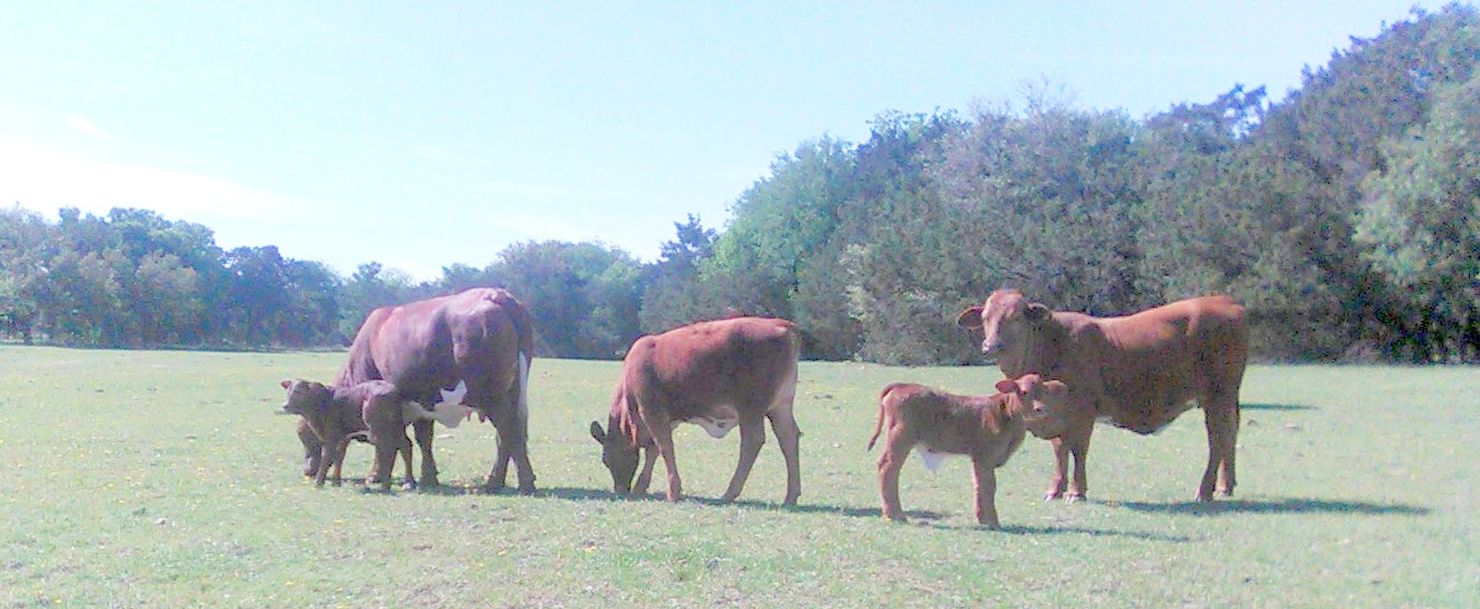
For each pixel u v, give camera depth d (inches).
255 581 335.6
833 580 332.8
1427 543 387.2
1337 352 1764.3
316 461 545.6
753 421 490.0
